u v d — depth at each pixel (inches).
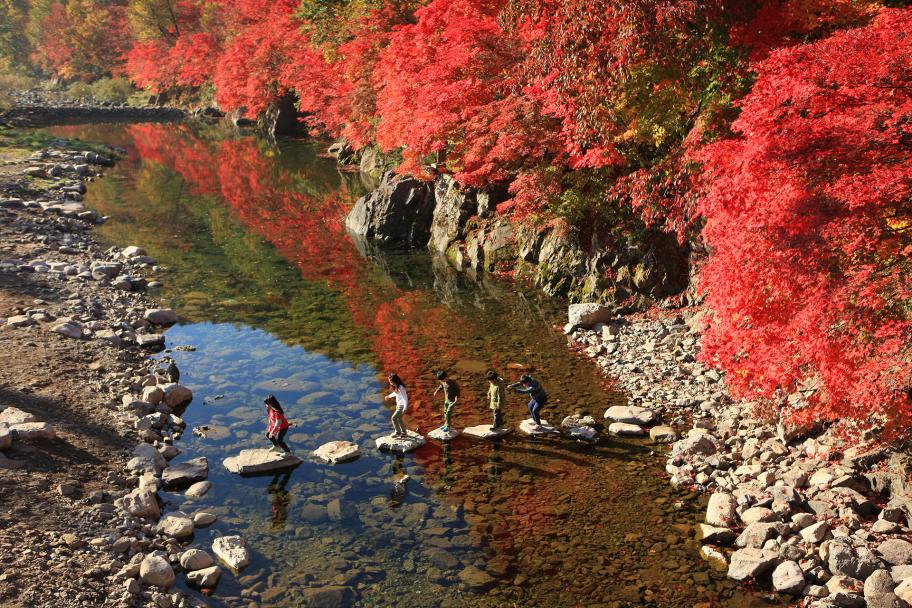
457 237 1131.9
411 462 536.7
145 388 629.0
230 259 1130.7
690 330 746.8
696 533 442.0
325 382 684.1
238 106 3164.4
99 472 501.0
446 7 1013.8
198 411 621.9
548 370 704.4
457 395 569.0
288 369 714.8
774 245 402.6
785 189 399.2
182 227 1331.2
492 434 571.8
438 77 933.2
